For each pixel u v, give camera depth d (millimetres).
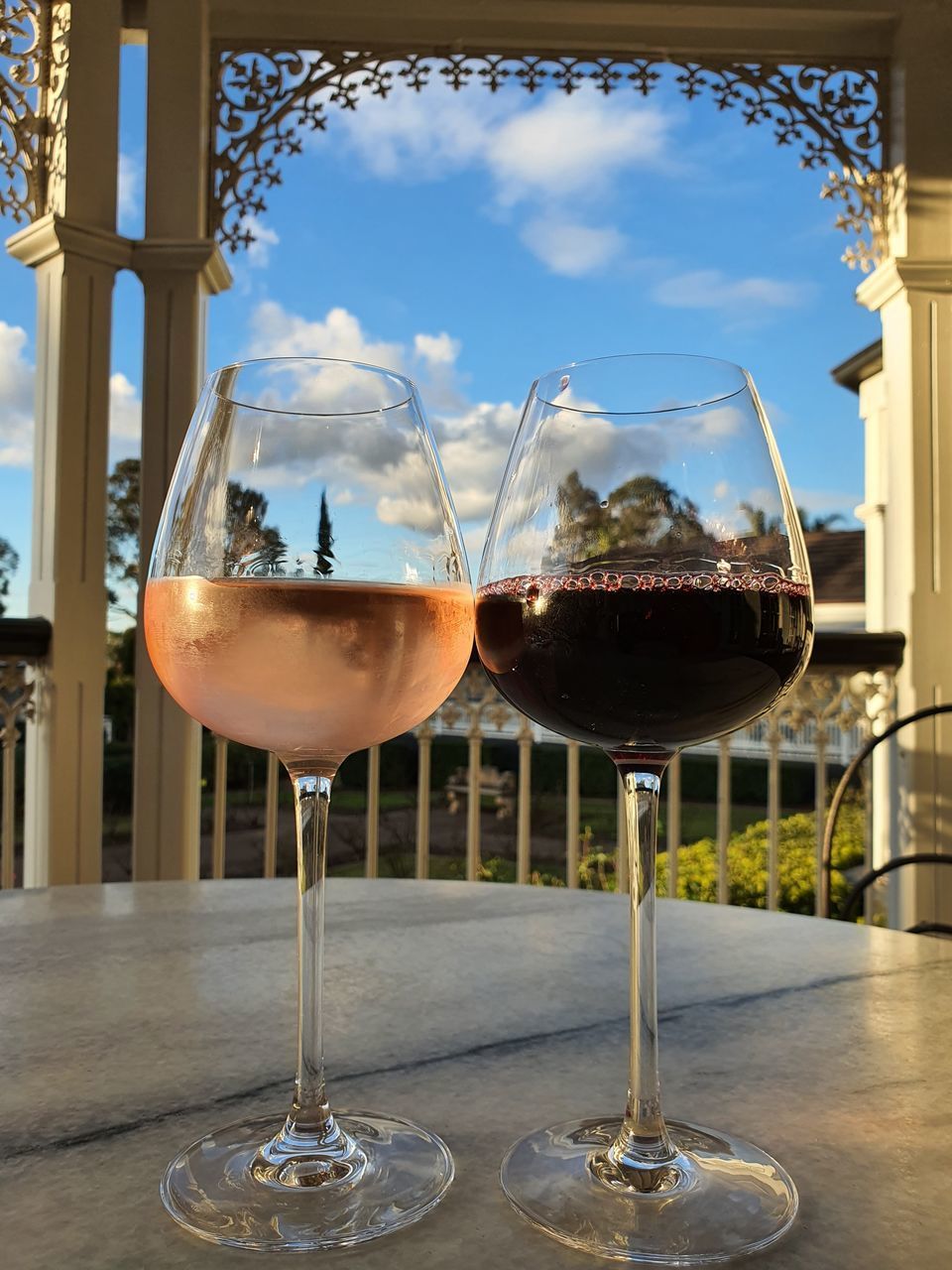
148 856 2840
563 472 485
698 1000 677
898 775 3043
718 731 496
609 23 3082
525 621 488
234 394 478
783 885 3590
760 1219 388
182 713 2865
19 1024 615
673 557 470
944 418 3043
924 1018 645
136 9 3041
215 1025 615
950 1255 369
